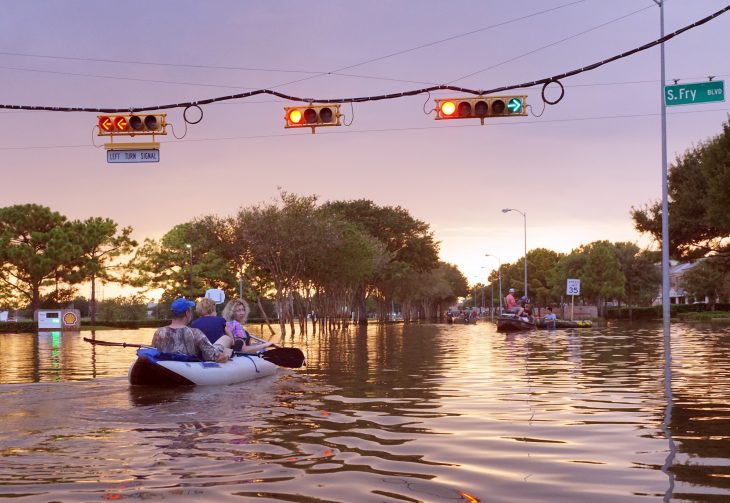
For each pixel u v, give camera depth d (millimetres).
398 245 86125
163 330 10914
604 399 8656
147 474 4730
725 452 5395
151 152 18562
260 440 5984
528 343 23641
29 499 4105
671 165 51781
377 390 9859
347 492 4266
